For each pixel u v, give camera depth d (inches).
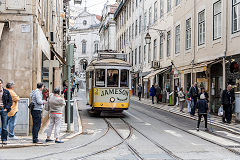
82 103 1131.3
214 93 796.0
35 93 392.2
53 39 715.4
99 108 706.2
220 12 754.8
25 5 469.7
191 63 919.0
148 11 1469.0
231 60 689.6
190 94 759.7
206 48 826.8
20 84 466.0
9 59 466.0
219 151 351.6
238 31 665.6
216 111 786.8
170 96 1046.4
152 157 317.1
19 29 468.8
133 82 1831.9
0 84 372.2
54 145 384.5
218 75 776.3
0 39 438.0
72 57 496.7
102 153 337.1
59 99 401.7
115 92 712.4
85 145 385.1
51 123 404.5
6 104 377.7
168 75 1166.3
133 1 1803.6
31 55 469.4
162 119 684.1
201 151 350.3
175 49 1081.4
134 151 347.3
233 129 528.7
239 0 668.7
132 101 1302.9
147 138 437.4
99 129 530.0
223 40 731.4
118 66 717.9
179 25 1047.0
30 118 459.5
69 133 475.5
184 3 993.5
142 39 1568.7
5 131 379.2
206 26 829.8
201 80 816.3
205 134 481.1
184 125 589.3
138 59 1667.1
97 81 712.4
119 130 517.3
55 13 935.0
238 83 659.4
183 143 401.7
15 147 369.4
